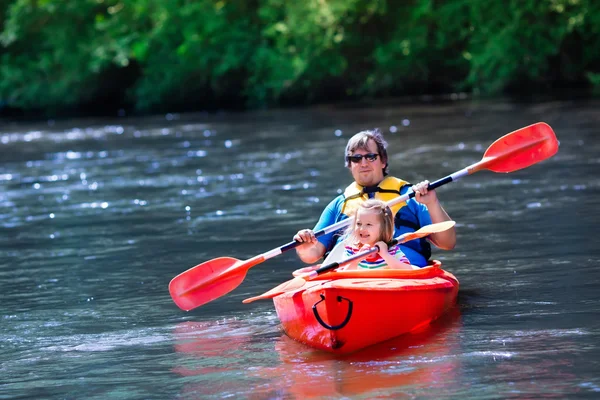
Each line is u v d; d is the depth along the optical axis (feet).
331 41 268.41
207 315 57.72
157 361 48.03
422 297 50.03
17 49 332.80
